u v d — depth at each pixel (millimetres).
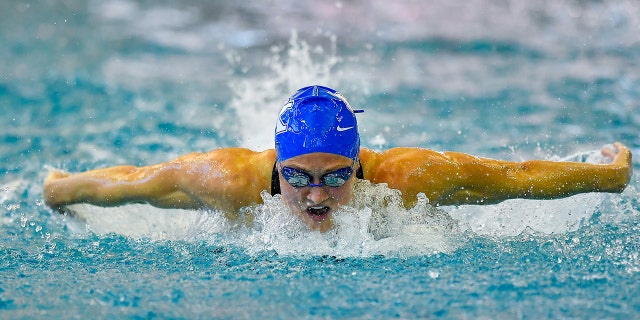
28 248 12039
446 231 11773
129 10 35812
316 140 10258
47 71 25672
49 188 12734
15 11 34500
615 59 25969
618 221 12578
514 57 26828
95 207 12961
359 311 9266
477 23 32156
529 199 12109
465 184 11555
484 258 11055
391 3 35906
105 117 20750
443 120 19953
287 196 10789
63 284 10367
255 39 30359
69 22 33125
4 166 16688
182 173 11906
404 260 11000
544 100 21438
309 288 10016
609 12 32219
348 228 11156
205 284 10250
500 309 9273
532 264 10812
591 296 9664
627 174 12234
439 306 9383
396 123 19609
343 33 30797
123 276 10656
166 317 9180
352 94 22500
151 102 22266
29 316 9273
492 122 19578
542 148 17250
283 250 11391
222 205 11672
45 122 20312
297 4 36438
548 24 31438
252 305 9492
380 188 11336
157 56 28141
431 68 25625
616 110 20219
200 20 34000
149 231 12688
